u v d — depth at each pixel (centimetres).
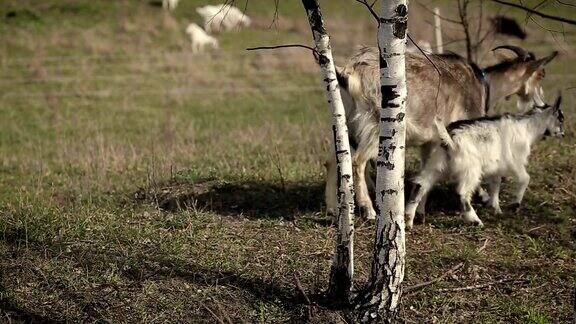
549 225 796
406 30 525
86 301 610
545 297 638
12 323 583
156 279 644
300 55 2155
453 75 826
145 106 1755
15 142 1409
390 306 548
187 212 795
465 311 613
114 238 728
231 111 1706
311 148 1156
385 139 531
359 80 766
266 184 922
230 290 627
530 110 838
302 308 591
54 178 1055
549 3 631
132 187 952
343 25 2422
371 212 793
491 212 834
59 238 723
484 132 788
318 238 742
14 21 2373
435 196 881
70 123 1580
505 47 925
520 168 816
